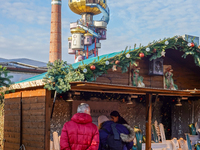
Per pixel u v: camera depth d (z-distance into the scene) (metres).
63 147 4.84
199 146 10.45
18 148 8.15
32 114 7.65
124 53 7.53
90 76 6.95
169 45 8.27
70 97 8.47
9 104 8.98
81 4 72.88
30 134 7.67
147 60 9.04
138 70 8.52
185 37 8.52
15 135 8.41
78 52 75.12
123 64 7.59
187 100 12.08
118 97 10.75
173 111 12.57
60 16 59.69
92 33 74.50
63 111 9.56
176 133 12.38
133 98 11.60
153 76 9.11
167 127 12.60
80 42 73.19
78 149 4.86
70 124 4.96
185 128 12.05
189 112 11.96
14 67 21.80
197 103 11.66
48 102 7.15
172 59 9.96
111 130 5.60
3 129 9.39
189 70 10.26
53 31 58.66
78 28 73.19
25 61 30.75
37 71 22.92
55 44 58.31
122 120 5.95
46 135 7.06
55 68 6.68
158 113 12.53
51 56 58.22
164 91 7.66
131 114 11.47
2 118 9.52
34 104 7.59
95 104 10.30
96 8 74.00
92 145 4.92
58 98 9.46
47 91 7.17
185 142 10.56
